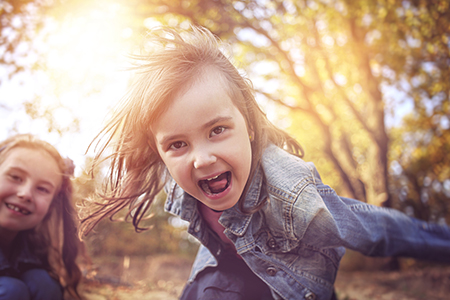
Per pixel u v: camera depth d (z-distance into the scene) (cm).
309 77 834
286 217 129
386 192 736
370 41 711
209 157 106
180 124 106
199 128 106
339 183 991
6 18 380
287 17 662
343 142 853
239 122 114
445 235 168
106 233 491
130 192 149
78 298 209
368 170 798
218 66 120
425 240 166
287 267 140
